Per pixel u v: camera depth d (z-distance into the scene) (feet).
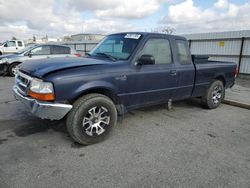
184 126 14.15
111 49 14.01
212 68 17.24
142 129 13.41
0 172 8.61
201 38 44.24
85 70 10.64
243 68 38.47
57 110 10.01
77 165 9.27
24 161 9.45
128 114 16.15
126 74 11.93
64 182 8.13
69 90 10.14
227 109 18.58
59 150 10.51
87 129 10.96
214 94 18.15
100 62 11.67
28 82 10.61
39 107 9.84
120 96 12.04
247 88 27.94
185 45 15.64
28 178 8.29
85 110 10.64
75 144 11.16
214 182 8.34
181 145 11.37
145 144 11.39
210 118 15.94
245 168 9.36
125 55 12.72
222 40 40.93
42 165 9.19
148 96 13.43
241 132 13.39
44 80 9.78
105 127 11.57
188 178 8.55
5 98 19.94
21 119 14.39
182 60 15.21
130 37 13.60
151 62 12.00
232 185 8.19
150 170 9.02
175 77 14.56
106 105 11.34
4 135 11.99
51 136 12.01
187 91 15.92
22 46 65.00
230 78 19.35
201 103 18.43
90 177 8.46
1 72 34.06
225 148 11.18
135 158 9.95
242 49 38.04
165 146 11.21
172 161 9.76
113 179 8.38
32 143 11.14
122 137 12.18
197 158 10.09
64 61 11.63
